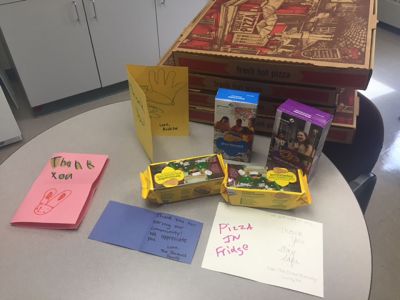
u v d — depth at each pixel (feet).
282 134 2.71
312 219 2.65
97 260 2.43
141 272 2.36
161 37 8.54
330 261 2.40
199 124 3.50
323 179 2.96
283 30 3.06
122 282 2.31
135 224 2.64
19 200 2.85
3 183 3.00
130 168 3.09
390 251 5.28
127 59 8.37
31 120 7.84
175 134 3.37
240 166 2.78
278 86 2.93
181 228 2.60
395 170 6.53
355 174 3.90
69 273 2.37
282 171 2.71
